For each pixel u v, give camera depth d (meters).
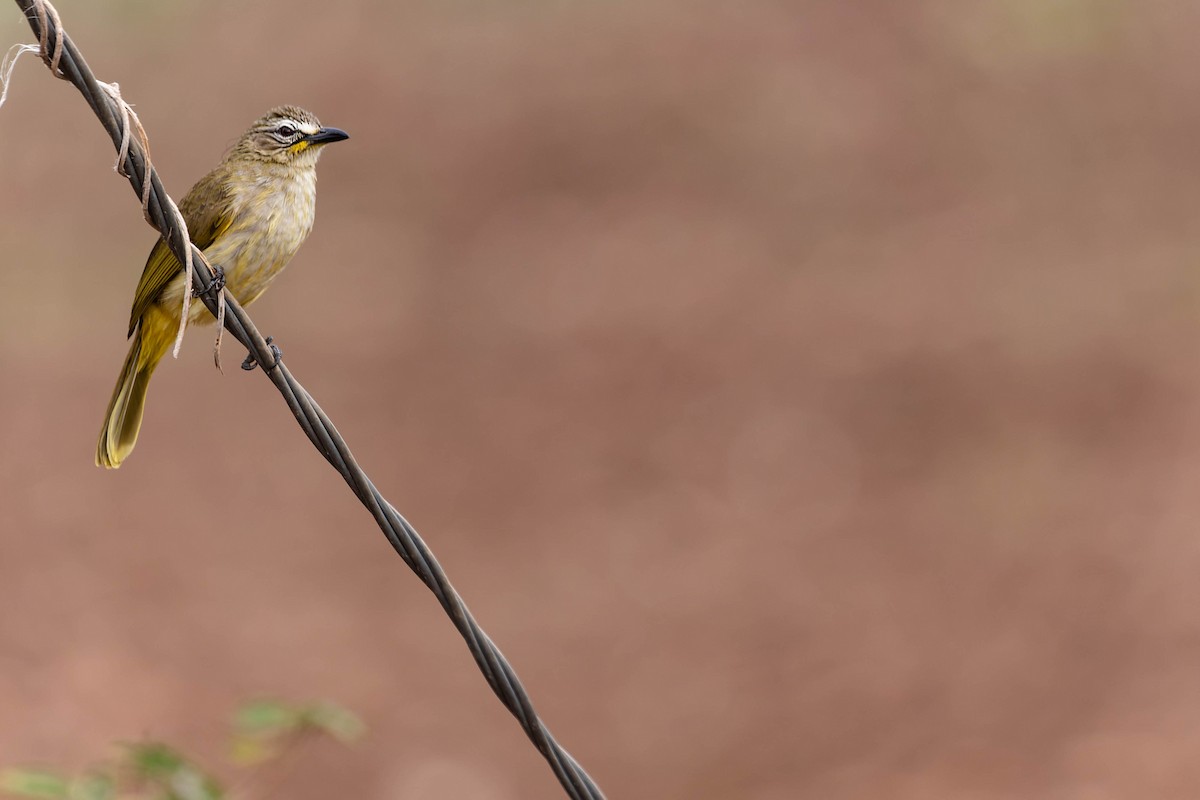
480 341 21.03
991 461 16.50
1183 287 19.69
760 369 19.28
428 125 28.17
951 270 21.34
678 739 12.56
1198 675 12.38
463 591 15.09
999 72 26.98
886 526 15.62
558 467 17.55
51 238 24.48
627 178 25.84
